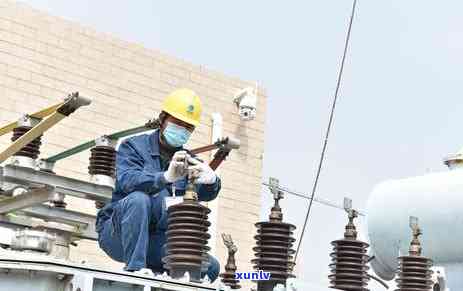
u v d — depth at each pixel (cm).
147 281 1133
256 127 3181
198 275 1227
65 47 2842
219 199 3042
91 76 2873
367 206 1897
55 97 2798
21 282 1090
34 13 2803
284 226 1296
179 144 1417
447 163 1886
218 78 3114
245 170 3125
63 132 2777
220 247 3005
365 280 1398
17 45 2761
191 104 1418
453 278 1764
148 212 1330
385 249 1862
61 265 1087
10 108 2712
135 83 2947
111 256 1399
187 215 1235
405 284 1420
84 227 1669
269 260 1288
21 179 1603
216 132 3028
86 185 1662
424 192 1823
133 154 1398
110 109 2884
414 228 1466
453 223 1772
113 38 2930
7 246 1288
